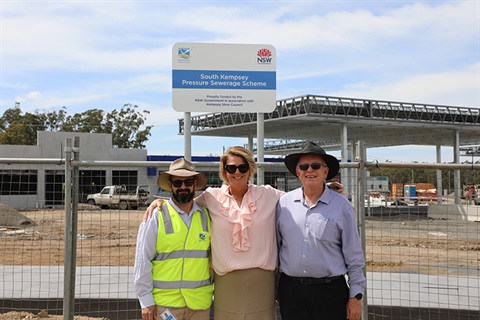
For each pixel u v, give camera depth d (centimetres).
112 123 7262
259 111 820
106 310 711
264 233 432
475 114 3753
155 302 425
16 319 691
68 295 529
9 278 866
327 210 431
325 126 3747
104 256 1320
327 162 448
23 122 6806
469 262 1309
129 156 4131
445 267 1138
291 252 432
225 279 432
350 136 4491
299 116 3133
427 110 3512
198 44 813
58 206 823
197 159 3316
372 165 565
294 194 446
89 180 1340
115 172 1897
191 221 432
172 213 431
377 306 707
